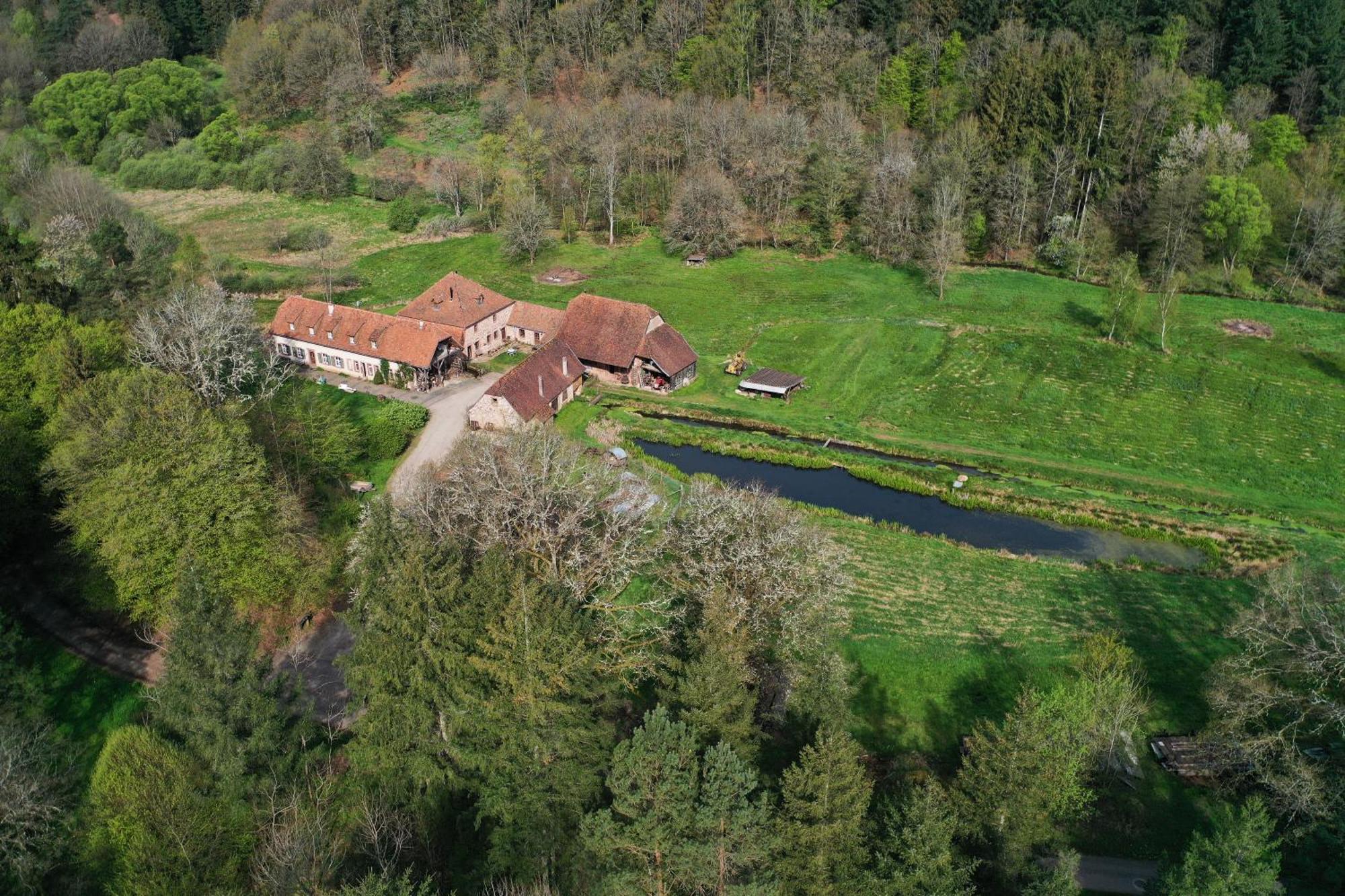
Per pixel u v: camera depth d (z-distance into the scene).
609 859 35.41
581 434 86.38
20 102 174.12
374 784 42.84
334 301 115.19
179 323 73.19
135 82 170.25
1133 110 126.81
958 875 35.78
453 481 58.97
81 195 114.88
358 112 167.88
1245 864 35.09
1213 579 67.69
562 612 41.66
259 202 152.75
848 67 153.88
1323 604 49.28
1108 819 46.78
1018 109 129.12
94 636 56.69
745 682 44.59
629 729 45.84
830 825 35.03
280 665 55.53
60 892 37.69
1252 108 129.00
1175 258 113.44
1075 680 54.62
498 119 165.88
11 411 61.94
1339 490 79.06
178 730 41.31
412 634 40.62
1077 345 102.69
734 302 116.12
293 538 58.94
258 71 177.62
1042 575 67.75
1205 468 82.56
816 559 50.34
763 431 89.12
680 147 145.88
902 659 58.12
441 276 124.06
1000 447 86.19
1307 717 49.66
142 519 52.91
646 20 179.00
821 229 134.88
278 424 70.31
